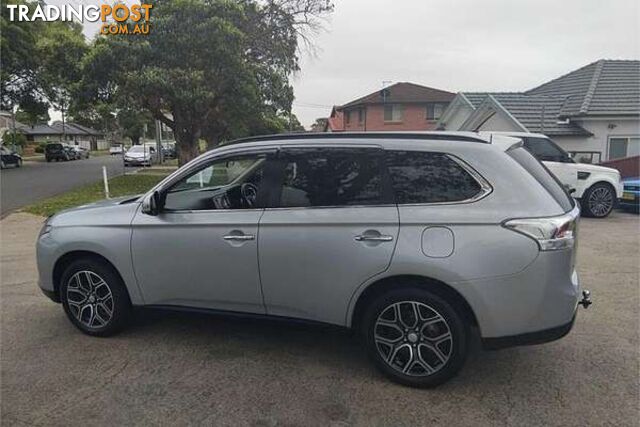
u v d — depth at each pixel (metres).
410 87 46.47
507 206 3.20
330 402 3.26
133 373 3.65
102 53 16.78
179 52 17.19
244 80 18.09
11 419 3.07
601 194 11.19
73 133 77.94
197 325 4.58
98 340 4.26
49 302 5.29
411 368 3.42
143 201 4.05
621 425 2.99
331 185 3.57
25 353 4.00
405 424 3.01
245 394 3.35
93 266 4.23
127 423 3.02
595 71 19.42
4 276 6.37
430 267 3.23
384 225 3.36
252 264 3.70
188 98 16.73
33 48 30.70
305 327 3.70
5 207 13.78
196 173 4.00
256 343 4.19
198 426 2.99
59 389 3.43
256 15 21.81
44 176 25.52
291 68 23.38
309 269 3.55
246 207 3.88
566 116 17.25
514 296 3.16
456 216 3.24
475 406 3.20
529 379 3.55
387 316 3.47
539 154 11.30
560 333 3.25
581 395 3.34
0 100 34.00
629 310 4.97
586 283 5.90
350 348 4.08
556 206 3.28
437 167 3.38
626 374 3.62
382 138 3.57
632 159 13.33
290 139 3.80
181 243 3.90
